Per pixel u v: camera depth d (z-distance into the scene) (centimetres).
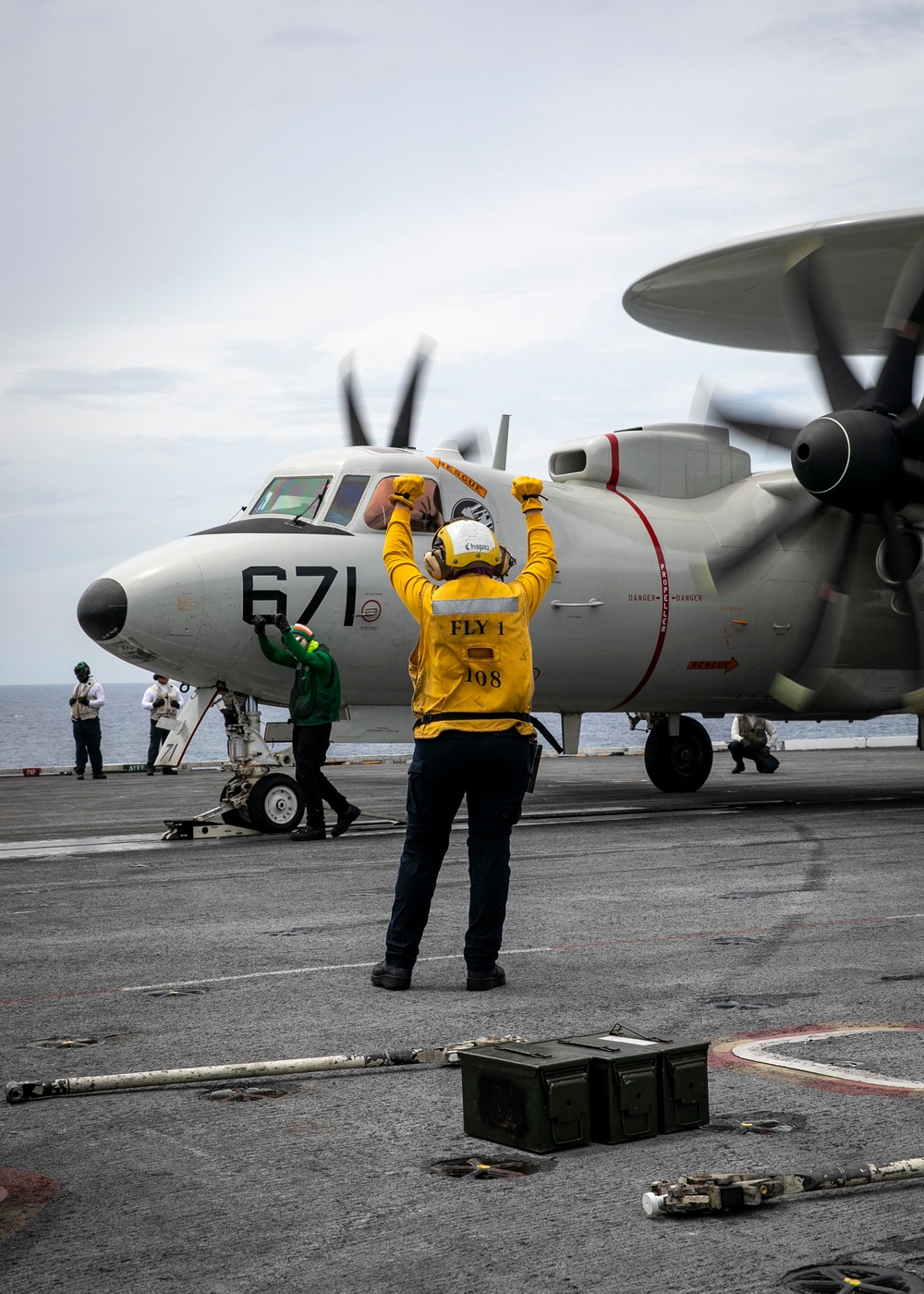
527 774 592
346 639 1359
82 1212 331
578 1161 364
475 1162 365
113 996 581
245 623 1310
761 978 607
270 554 1335
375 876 993
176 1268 296
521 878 960
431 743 581
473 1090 387
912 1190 341
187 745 1359
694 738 1845
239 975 625
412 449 1555
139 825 1502
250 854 1158
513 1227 317
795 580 1634
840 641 1655
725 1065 457
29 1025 529
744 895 872
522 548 1462
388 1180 351
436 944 716
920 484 1333
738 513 1652
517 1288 283
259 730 1362
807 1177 332
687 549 1583
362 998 571
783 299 1725
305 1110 414
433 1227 318
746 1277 286
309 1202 336
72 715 2558
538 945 698
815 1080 437
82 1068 463
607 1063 377
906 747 3578
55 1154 375
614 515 1570
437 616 583
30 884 977
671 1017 530
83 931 758
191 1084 445
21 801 1950
